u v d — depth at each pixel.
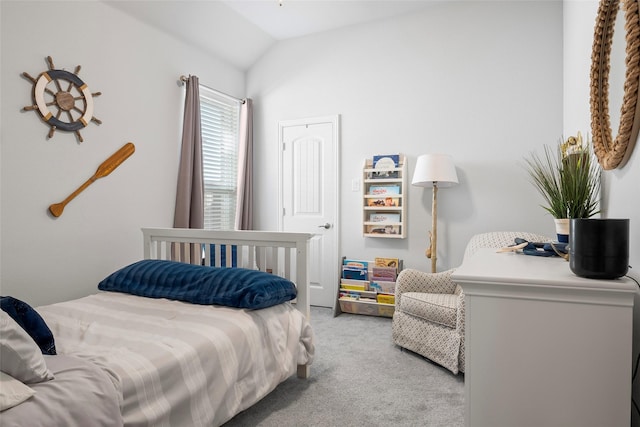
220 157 4.10
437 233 3.54
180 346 1.51
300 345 2.17
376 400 2.02
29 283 2.45
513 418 1.06
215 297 2.01
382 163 3.67
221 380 1.59
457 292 2.69
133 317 1.84
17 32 2.37
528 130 3.24
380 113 3.77
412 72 3.64
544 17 3.18
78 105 2.71
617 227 1.01
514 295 1.06
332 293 3.98
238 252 2.56
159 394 1.35
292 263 4.14
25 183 2.43
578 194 1.57
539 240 2.58
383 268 3.58
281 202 4.24
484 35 3.38
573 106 2.61
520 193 3.26
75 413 1.09
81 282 2.75
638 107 1.14
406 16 3.66
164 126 3.40
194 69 3.72
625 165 1.34
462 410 1.92
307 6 3.53
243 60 4.25
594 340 0.99
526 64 3.24
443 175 3.15
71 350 1.46
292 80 4.18
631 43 1.12
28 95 2.43
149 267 2.37
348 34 3.91
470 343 1.10
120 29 3.01
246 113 4.26
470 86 3.43
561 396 1.02
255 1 3.43
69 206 2.67
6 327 1.10
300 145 4.14
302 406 1.96
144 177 3.22
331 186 3.99
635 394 1.20
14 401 1.03
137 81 3.15
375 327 3.29
